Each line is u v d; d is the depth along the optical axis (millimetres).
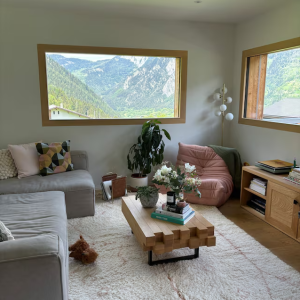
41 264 1391
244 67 4160
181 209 2230
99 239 2650
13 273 1365
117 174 4215
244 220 3150
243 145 4277
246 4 3355
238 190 3920
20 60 3646
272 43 3580
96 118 4152
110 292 1935
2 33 3539
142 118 4211
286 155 3418
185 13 3713
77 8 3516
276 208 2918
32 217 2170
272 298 1893
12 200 2531
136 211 2445
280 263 2287
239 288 1980
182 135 4402
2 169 3293
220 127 4555
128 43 3955
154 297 1888
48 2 3303
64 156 3549
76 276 2105
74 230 2824
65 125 3918
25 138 3828
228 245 2555
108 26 3846
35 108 3791
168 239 2037
